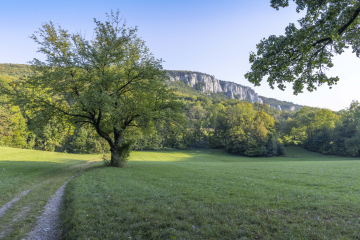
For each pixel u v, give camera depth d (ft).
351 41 30.17
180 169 83.35
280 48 27.43
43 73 67.41
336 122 285.84
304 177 59.72
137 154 239.91
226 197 34.30
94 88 66.59
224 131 312.91
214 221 23.25
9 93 68.74
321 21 24.72
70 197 35.55
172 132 98.58
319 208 27.68
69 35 73.56
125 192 37.88
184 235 20.08
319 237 19.10
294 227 21.48
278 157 248.11
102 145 265.13
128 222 23.72
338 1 24.86
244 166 100.73
